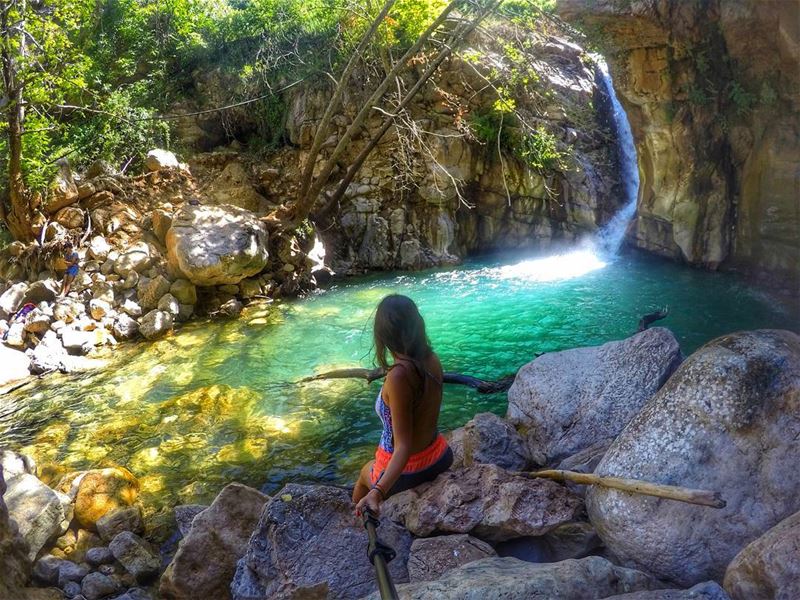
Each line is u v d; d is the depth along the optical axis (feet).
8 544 14.57
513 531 13.08
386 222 45.16
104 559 16.30
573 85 47.19
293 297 39.88
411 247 44.55
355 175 45.96
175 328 35.22
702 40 31.76
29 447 22.95
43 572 15.75
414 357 11.50
